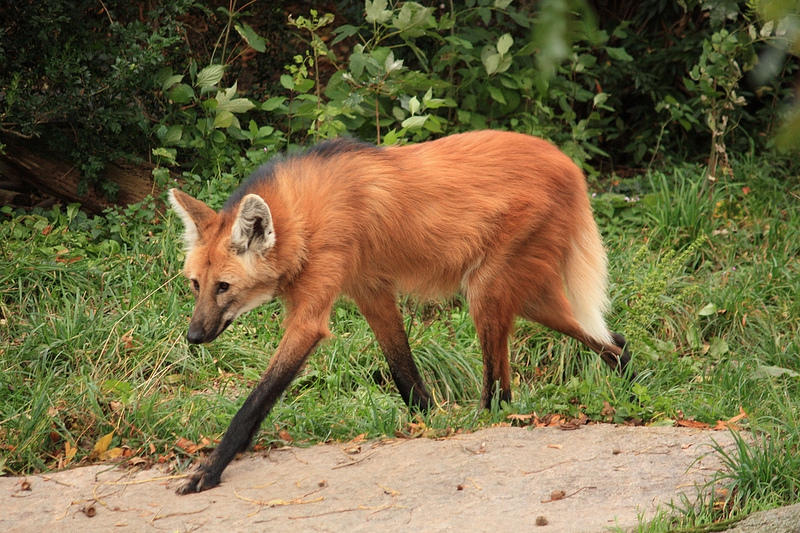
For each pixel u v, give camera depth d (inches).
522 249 276.1
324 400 305.4
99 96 407.5
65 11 401.7
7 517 218.2
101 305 338.0
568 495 211.9
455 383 335.0
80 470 247.3
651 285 321.1
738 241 412.2
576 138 456.4
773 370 313.6
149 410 275.1
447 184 270.7
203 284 246.1
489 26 487.8
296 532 200.4
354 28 432.8
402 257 271.9
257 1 482.3
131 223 397.4
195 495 227.3
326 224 253.6
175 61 454.6
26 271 350.3
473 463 234.1
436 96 444.5
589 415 266.2
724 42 423.8
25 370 305.1
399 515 205.8
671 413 268.7
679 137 523.5
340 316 358.6
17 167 404.5
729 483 212.2
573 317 292.2
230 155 430.9
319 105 417.1
